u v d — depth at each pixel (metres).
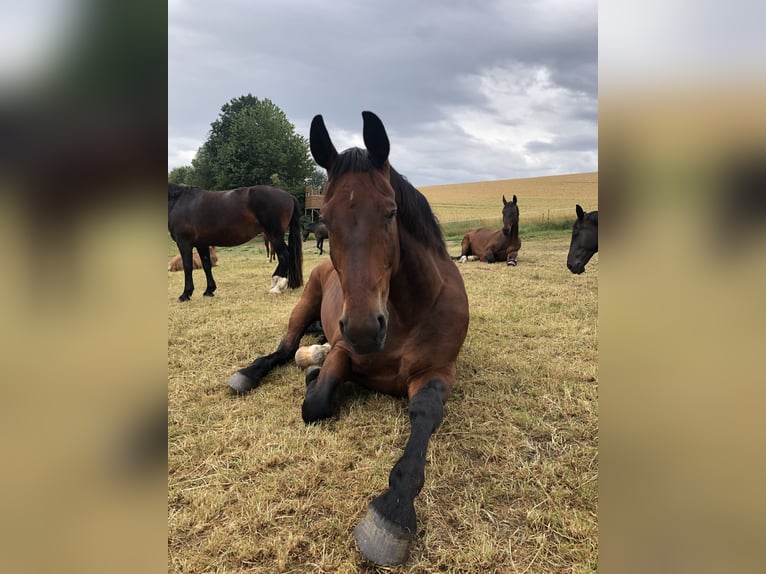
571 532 1.57
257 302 5.86
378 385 2.59
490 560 1.47
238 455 2.14
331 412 2.42
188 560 1.51
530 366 3.17
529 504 1.75
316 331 4.25
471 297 5.68
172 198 6.27
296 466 2.03
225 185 33.19
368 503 1.76
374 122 2.02
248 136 32.53
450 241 17.66
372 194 1.89
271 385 3.03
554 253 11.60
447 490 1.84
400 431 2.31
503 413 2.50
